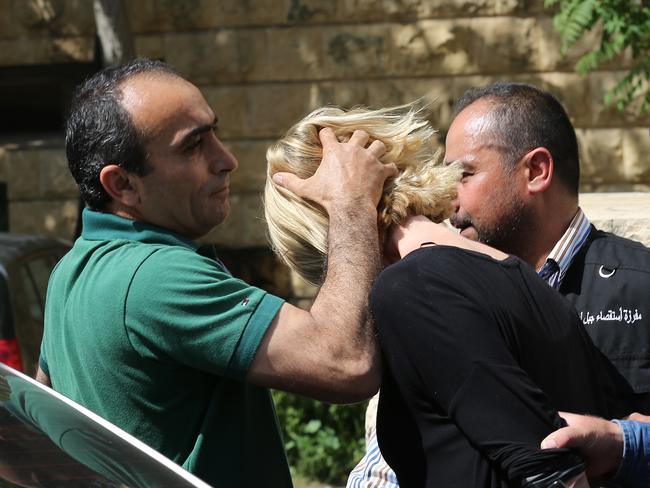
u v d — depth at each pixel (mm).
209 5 10016
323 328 2604
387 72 9844
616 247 3320
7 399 2756
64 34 10438
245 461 2773
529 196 3279
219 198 2912
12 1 10453
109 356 2703
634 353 3162
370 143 2881
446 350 2412
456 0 9664
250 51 10008
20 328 6621
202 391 2740
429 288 2473
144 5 10094
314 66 9938
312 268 2857
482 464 2385
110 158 2830
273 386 2631
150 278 2668
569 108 9555
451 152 3361
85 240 2920
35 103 11250
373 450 3146
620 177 9578
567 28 6781
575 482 2322
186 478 2443
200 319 2621
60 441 2531
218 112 10094
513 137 3273
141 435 2711
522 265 2607
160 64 2953
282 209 2842
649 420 2684
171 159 2824
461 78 9758
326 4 9859
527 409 2355
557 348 2518
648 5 6676
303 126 2920
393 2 9766
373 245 2703
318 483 7613
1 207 10609
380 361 2633
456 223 3352
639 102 9398
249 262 10102
